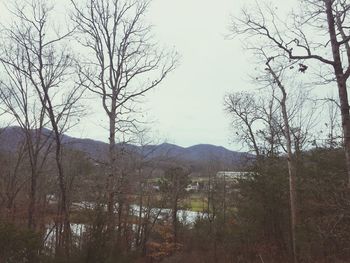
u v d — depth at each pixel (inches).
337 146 885.2
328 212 698.8
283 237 952.3
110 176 844.0
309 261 762.2
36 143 925.8
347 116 442.6
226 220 1262.3
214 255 1123.9
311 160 893.8
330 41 464.4
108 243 578.9
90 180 1056.8
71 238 593.0
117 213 948.0
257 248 971.9
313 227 713.6
